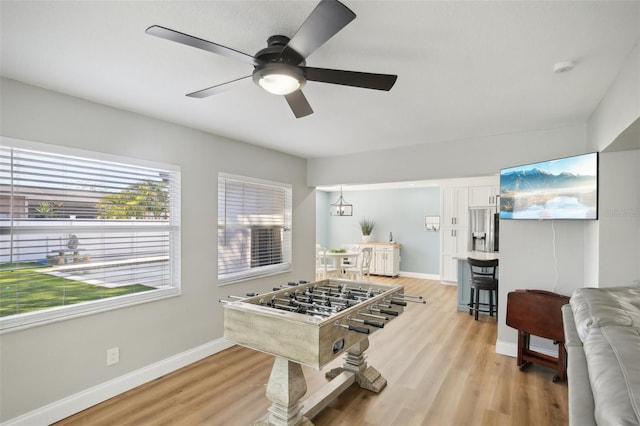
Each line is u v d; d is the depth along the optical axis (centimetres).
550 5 144
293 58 155
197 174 342
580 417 80
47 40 175
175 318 320
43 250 238
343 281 333
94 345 262
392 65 201
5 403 218
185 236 330
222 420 241
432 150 396
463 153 377
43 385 234
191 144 336
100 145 267
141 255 297
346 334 216
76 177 255
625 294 125
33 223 233
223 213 374
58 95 244
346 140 385
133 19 157
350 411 255
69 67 206
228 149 376
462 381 301
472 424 238
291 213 469
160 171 312
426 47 180
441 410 256
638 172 252
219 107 277
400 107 275
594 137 281
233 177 379
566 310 145
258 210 421
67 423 236
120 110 280
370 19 155
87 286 261
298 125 327
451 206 737
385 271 839
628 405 60
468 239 708
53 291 243
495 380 302
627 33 166
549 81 223
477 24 159
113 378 273
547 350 346
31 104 231
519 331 322
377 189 902
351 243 945
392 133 355
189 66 205
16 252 225
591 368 77
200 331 344
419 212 848
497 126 327
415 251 853
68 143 249
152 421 239
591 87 232
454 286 727
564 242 326
